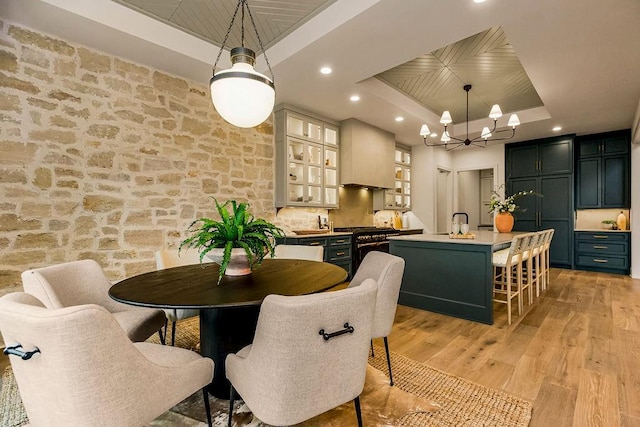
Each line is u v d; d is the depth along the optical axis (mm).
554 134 5707
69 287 1786
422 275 3412
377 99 4133
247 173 4066
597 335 2635
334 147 5031
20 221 2459
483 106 5004
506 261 2961
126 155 3021
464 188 8117
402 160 6652
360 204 5867
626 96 3863
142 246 3109
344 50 2875
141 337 1790
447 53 3326
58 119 2637
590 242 5488
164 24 2816
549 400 1727
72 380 845
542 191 5973
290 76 3418
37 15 2354
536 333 2699
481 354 2305
